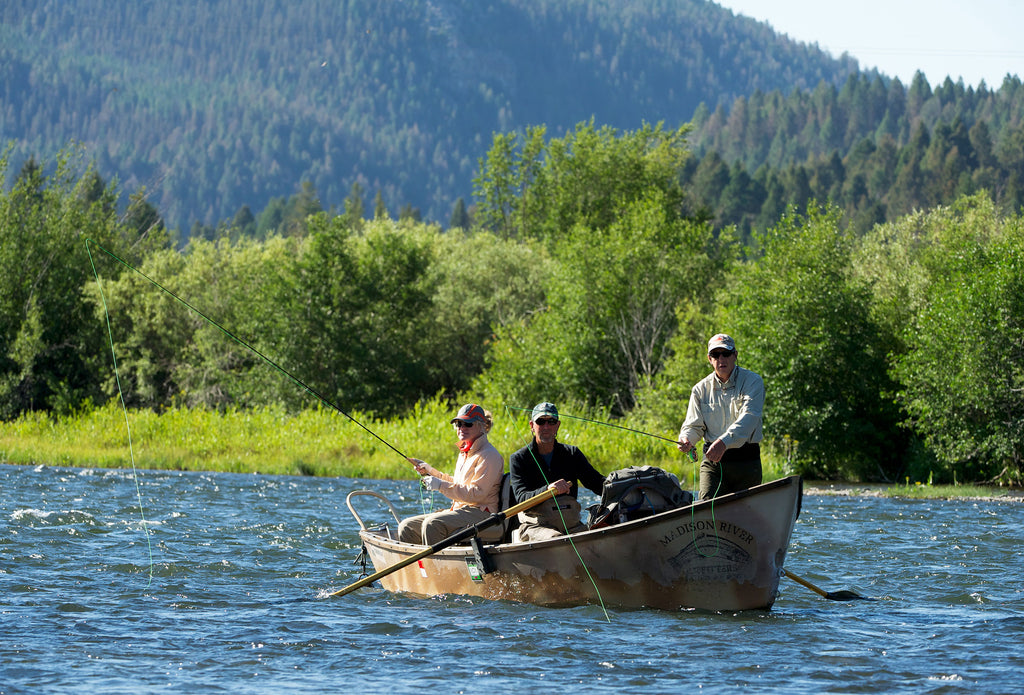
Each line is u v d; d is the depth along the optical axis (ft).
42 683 76.33
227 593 113.29
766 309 362.94
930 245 428.15
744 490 96.53
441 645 89.30
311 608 105.81
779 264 373.40
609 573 102.27
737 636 92.43
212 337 488.85
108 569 124.47
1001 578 127.44
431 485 112.98
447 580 113.70
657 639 91.20
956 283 332.19
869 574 130.21
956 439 323.98
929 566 136.67
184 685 76.79
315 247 483.51
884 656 85.76
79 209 510.58
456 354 527.40
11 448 325.42
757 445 102.94
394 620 99.50
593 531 101.35
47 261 489.67
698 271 452.76
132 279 502.38
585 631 94.22
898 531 176.55
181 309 496.64
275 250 541.75
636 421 384.06
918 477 332.60
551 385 426.10
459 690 76.02
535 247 625.00
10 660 82.12
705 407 103.96
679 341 393.29
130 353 492.13
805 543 159.12
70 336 489.67
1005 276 312.91
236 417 363.76
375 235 508.94
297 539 155.74
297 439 338.75
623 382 422.82
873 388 353.72
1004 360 311.27
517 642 90.17
